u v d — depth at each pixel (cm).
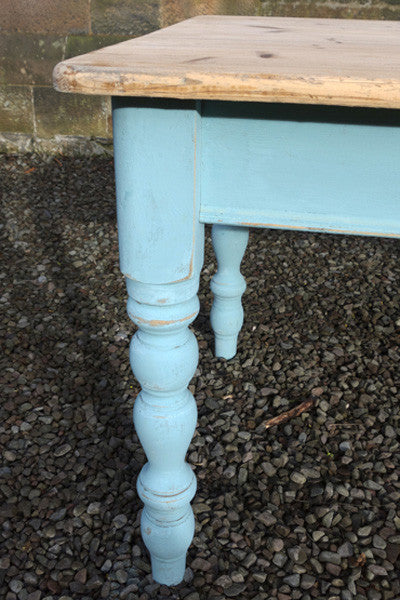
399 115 79
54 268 244
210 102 82
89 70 75
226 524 138
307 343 200
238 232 164
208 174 87
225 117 83
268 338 203
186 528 116
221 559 130
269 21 155
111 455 158
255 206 88
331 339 202
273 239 271
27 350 196
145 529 116
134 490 147
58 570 128
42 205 294
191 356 100
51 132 344
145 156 84
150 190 86
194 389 180
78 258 252
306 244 268
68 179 321
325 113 80
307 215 88
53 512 142
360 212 86
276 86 72
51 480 150
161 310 95
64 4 315
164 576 123
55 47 325
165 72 74
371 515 140
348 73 74
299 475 149
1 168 329
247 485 148
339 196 86
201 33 121
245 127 83
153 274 92
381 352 197
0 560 130
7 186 310
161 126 81
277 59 85
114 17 316
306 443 160
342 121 80
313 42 110
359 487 148
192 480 113
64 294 228
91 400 175
